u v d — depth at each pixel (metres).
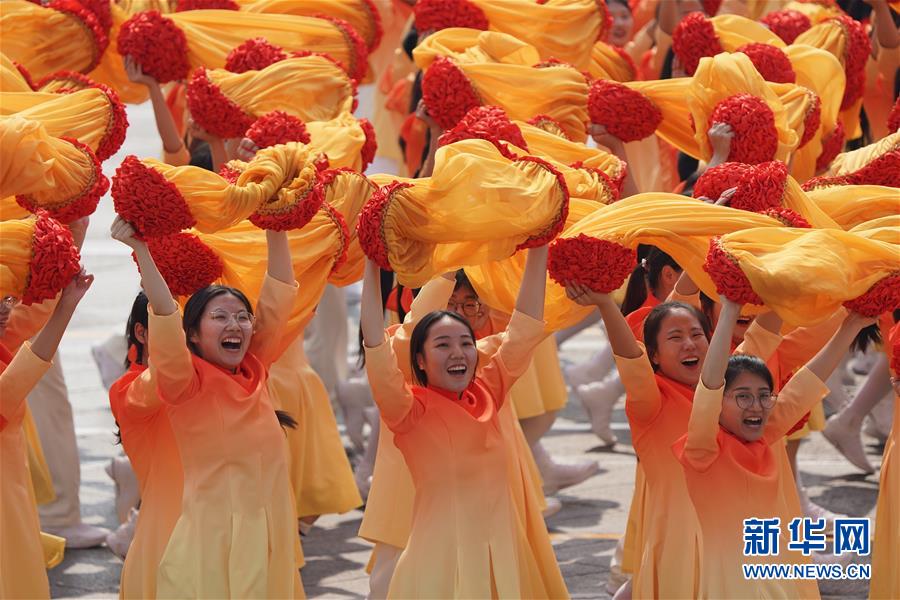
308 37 26.92
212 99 24.00
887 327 21.64
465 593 17.97
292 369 25.77
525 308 18.95
